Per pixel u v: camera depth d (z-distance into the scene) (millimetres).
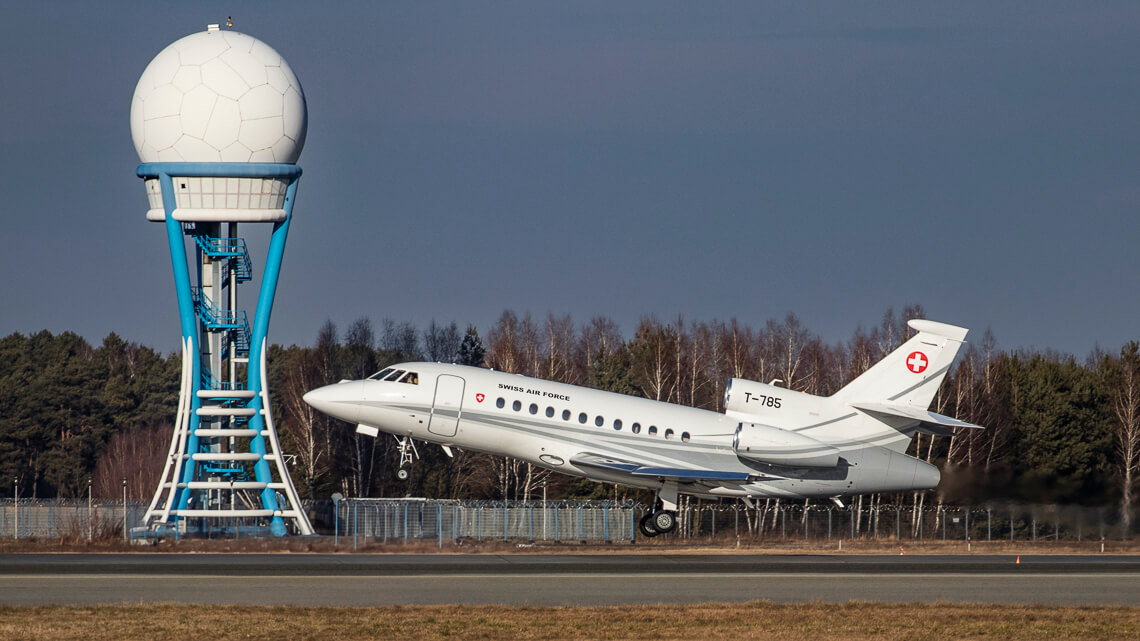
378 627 43281
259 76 88312
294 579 55656
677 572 60000
